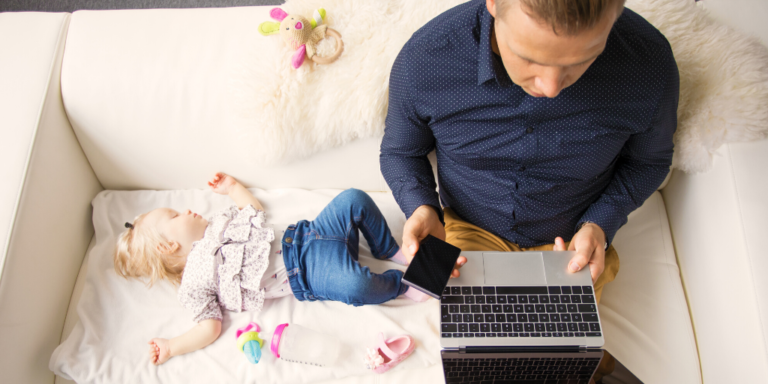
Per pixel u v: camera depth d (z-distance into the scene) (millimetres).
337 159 1364
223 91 1265
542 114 948
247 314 1272
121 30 1293
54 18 1314
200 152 1356
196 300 1250
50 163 1263
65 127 1312
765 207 977
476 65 937
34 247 1195
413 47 977
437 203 1123
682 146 1103
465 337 961
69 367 1173
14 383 1094
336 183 1433
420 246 988
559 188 1068
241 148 1330
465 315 973
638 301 1163
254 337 1175
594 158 1001
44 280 1220
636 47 873
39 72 1264
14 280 1124
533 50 684
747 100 1014
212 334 1217
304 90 1244
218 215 1389
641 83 897
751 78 1024
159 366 1192
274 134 1266
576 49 665
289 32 1198
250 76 1235
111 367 1190
